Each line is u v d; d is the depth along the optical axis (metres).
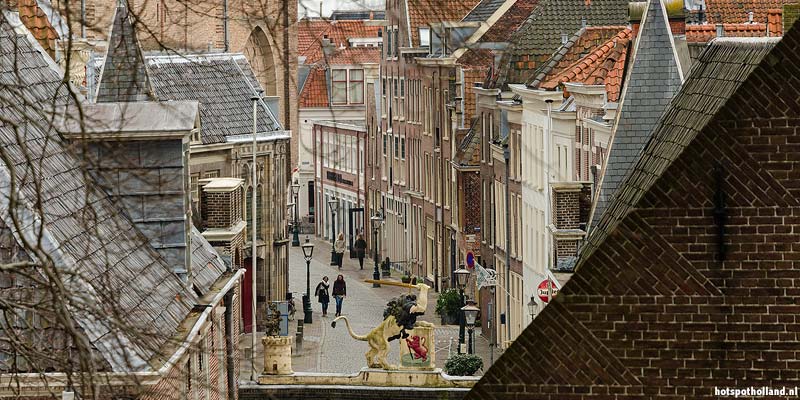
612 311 34.62
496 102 122.88
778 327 34.22
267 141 123.19
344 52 40.94
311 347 109.00
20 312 35.78
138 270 48.03
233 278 58.50
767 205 34.22
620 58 96.69
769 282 34.25
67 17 30.94
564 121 101.06
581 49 112.94
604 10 123.00
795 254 34.16
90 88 60.91
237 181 76.69
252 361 49.22
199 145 117.06
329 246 190.25
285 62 38.44
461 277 118.56
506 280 115.62
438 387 69.94
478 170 134.38
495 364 34.84
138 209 51.31
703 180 34.38
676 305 34.47
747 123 34.28
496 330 116.06
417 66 156.00
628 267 34.56
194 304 50.84
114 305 31.73
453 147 142.75
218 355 48.41
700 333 34.41
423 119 156.38
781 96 34.22
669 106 52.19
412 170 161.38
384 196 173.62
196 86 119.94
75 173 46.38
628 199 51.16
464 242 136.12
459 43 42.50
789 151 34.19
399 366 70.12
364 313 130.00
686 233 34.47
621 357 34.59
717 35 88.88
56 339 35.72
